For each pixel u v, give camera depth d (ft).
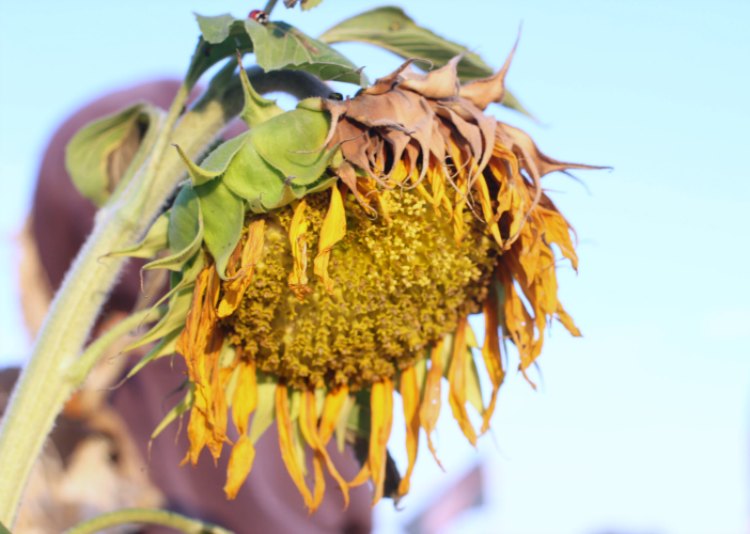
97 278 3.47
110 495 4.23
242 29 3.43
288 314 3.50
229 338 3.53
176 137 3.51
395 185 3.40
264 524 4.28
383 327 3.56
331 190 3.38
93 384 4.28
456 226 3.43
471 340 3.66
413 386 3.67
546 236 3.51
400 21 3.62
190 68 3.49
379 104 3.35
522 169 3.45
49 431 3.44
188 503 4.27
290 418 3.64
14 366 4.35
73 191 4.44
